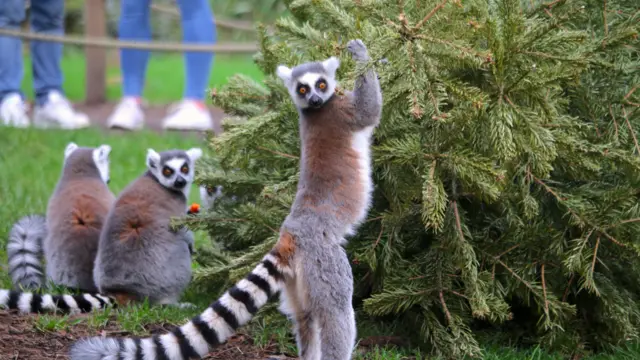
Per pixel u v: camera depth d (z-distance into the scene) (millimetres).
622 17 10242
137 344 7539
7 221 14750
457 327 9281
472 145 9289
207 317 7641
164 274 11125
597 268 10188
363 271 10508
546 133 8594
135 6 22594
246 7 33719
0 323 9727
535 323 10578
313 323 8250
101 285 11094
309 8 11391
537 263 9891
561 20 8609
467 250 9234
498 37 8617
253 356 9500
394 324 10602
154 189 11625
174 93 31906
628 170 9555
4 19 22328
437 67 8766
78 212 11922
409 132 9703
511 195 9586
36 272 11961
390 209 10070
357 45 8984
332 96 8812
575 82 8984
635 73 10188
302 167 8719
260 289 7816
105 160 13070
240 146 10031
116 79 35125
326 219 8273
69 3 39125
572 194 9773
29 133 20938
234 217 10594
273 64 10562
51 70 23328
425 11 8641
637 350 10031
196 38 21922
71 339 9484
